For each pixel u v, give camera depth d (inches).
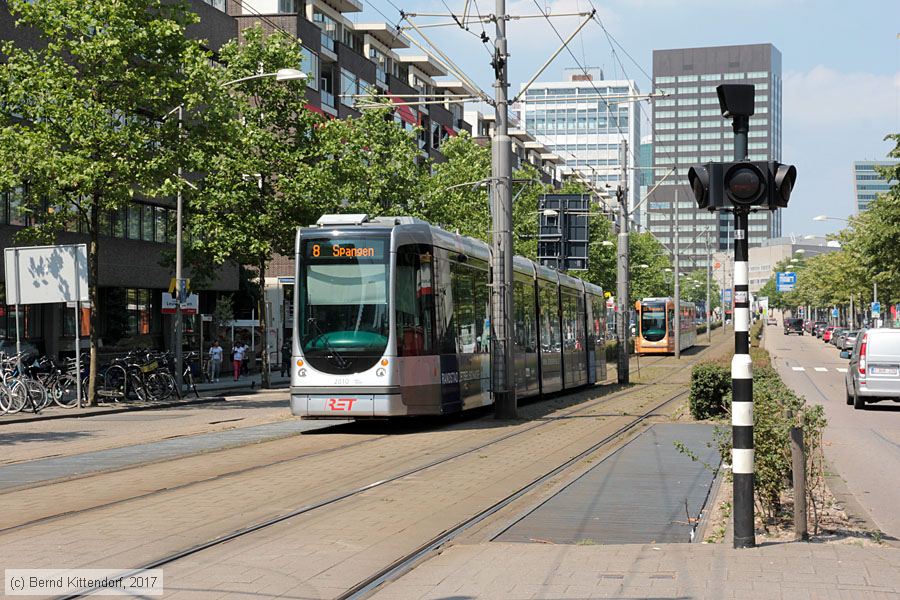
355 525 398.0
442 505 448.1
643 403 1148.5
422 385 816.3
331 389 800.3
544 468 579.2
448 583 298.5
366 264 808.9
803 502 351.3
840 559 315.0
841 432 852.0
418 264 827.4
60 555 339.3
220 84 1190.3
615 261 2893.7
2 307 1445.6
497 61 919.0
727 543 346.3
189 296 1476.4
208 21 1957.4
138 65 1150.3
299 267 819.4
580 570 308.8
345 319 805.9
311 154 1595.7
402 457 634.2
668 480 516.4
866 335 1123.3
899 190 1646.2
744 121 335.9
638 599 273.0
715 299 6328.7
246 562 328.8
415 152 1875.0
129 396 1239.5
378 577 311.4
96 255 1162.0
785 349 3412.9
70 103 1099.3
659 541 362.0
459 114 4114.2
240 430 843.4
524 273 1123.9
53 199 1129.4
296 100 1589.6
